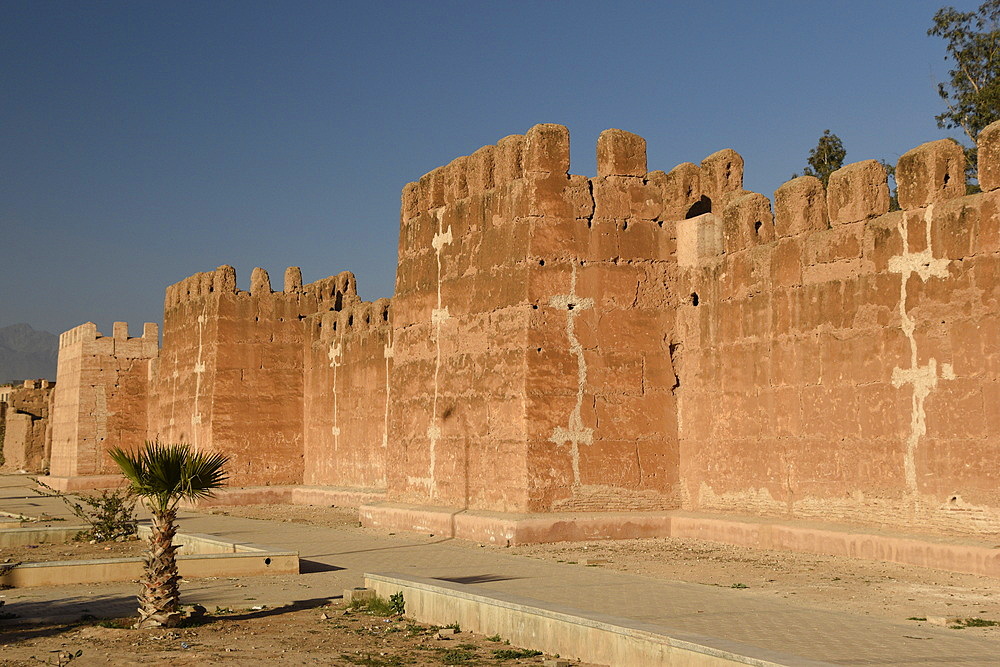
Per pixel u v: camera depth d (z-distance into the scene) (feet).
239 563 48.98
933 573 44.96
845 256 53.06
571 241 63.72
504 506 62.95
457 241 69.62
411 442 72.64
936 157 48.55
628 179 65.41
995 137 45.57
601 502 62.64
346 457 96.07
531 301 62.54
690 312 64.49
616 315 64.18
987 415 45.47
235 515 87.97
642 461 63.77
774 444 57.26
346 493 91.40
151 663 31.01
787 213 56.90
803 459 55.21
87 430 126.52
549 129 63.93
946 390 47.34
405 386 73.97
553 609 31.73
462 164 69.87
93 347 127.65
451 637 34.24
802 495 55.21
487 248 66.49
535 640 32.01
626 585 41.29
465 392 67.41
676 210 66.18
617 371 63.82
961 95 101.40
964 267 46.78
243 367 103.19
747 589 41.55
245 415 102.73
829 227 55.62
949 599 38.47
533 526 59.16
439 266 71.26
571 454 62.44
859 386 51.90
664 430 64.49
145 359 130.00
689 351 64.39
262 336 104.22
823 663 23.66
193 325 108.06
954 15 100.73
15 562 51.98
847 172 53.16
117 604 41.98
